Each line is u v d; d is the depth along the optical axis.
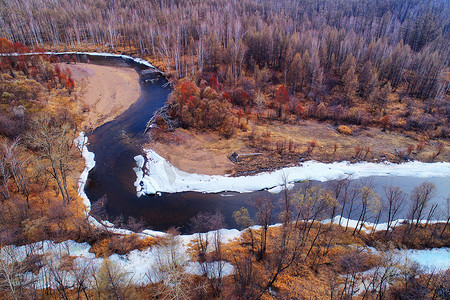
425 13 158.88
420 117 89.81
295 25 155.38
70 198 56.22
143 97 103.94
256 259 44.28
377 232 51.75
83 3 197.50
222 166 68.31
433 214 57.06
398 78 109.50
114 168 67.06
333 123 91.19
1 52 110.25
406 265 38.72
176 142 76.31
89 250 45.12
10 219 47.47
